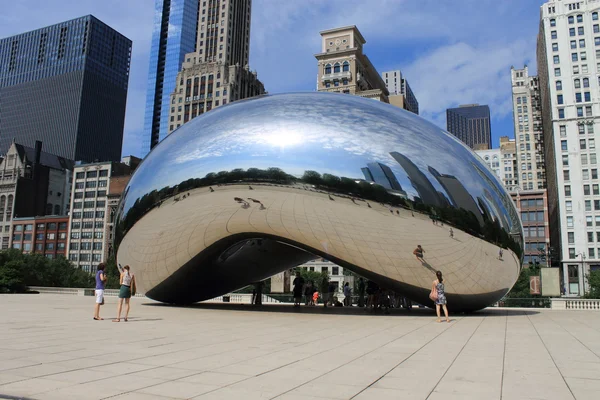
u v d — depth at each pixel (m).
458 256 11.89
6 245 116.31
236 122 12.74
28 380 4.73
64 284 70.69
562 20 89.25
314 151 11.71
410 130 12.24
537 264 61.72
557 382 4.82
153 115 173.75
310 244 12.63
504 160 170.25
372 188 11.34
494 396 4.26
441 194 11.52
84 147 189.38
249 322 11.10
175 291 16.00
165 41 177.75
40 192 123.12
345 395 4.26
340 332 9.17
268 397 4.17
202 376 4.99
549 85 88.62
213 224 12.81
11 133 198.25
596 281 60.31
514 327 10.45
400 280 12.69
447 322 11.57
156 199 13.12
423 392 4.38
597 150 83.00
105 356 6.16
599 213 80.88
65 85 193.00
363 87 109.00
